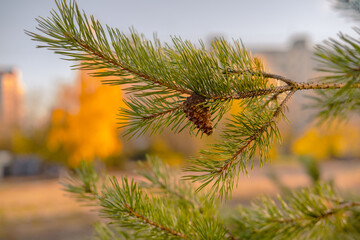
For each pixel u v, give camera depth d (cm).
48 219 493
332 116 48
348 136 971
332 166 959
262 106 41
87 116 871
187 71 40
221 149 39
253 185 599
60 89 951
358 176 748
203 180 38
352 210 52
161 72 40
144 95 40
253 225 51
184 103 40
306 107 49
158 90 40
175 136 686
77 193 50
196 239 45
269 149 40
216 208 53
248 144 40
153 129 40
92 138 883
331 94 47
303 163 76
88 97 859
